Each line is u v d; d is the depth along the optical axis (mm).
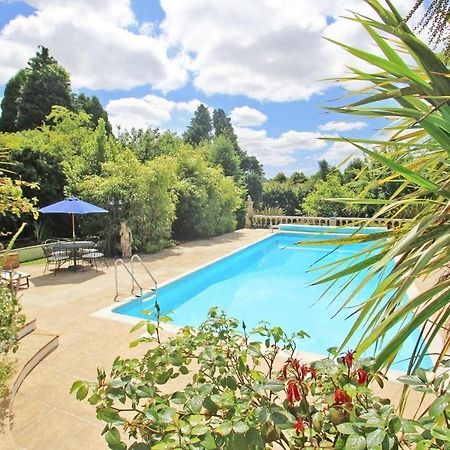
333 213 16766
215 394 1415
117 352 4578
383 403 1344
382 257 1164
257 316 7602
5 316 3771
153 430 1271
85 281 8375
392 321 930
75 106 25031
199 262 10406
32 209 5059
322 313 7629
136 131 16203
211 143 22672
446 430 1003
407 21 1062
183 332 1889
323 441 1272
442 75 1004
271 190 21172
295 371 1506
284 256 13242
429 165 1415
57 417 3260
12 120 23250
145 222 11672
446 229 1045
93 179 11430
